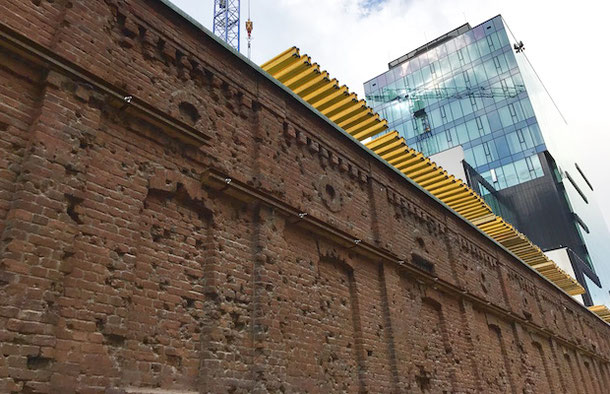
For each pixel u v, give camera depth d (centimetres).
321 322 948
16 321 495
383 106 6669
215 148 847
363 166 1264
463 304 1505
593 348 2883
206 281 759
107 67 700
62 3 676
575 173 6412
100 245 617
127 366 613
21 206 537
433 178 1942
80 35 671
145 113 727
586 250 5066
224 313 755
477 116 5766
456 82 6131
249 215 873
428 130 6075
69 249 567
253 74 988
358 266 1115
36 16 637
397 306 1173
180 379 673
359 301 1069
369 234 1192
